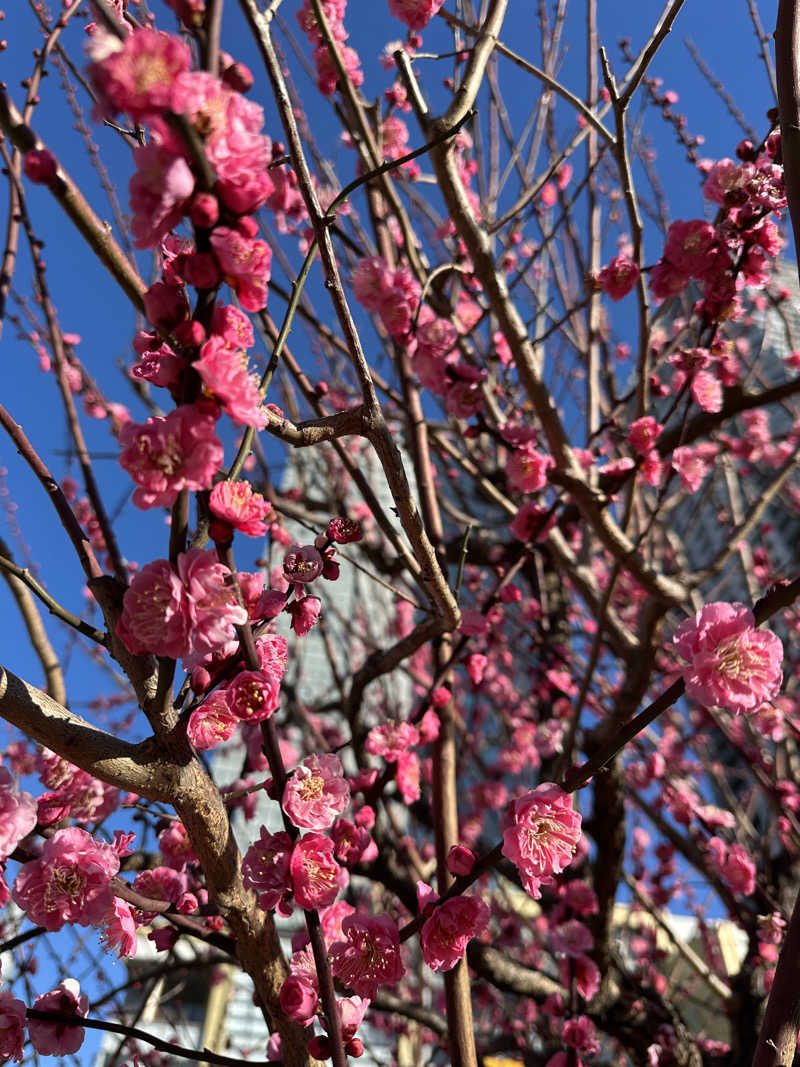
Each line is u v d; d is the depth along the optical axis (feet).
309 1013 5.70
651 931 19.03
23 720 5.07
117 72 3.53
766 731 15.94
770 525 21.04
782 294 14.96
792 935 5.28
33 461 5.95
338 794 5.79
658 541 18.97
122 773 5.23
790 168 6.75
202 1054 5.83
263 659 5.79
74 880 5.29
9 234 8.10
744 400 14.38
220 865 5.64
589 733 14.12
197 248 4.22
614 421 12.93
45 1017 5.52
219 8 4.21
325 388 9.77
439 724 10.05
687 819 15.33
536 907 20.34
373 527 20.01
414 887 13.48
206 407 4.21
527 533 11.49
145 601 4.54
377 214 12.66
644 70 8.79
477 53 9.07
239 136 3.98
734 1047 14.23
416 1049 18.69
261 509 4.82
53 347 8.11
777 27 7.11
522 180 16.52
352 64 11.06
